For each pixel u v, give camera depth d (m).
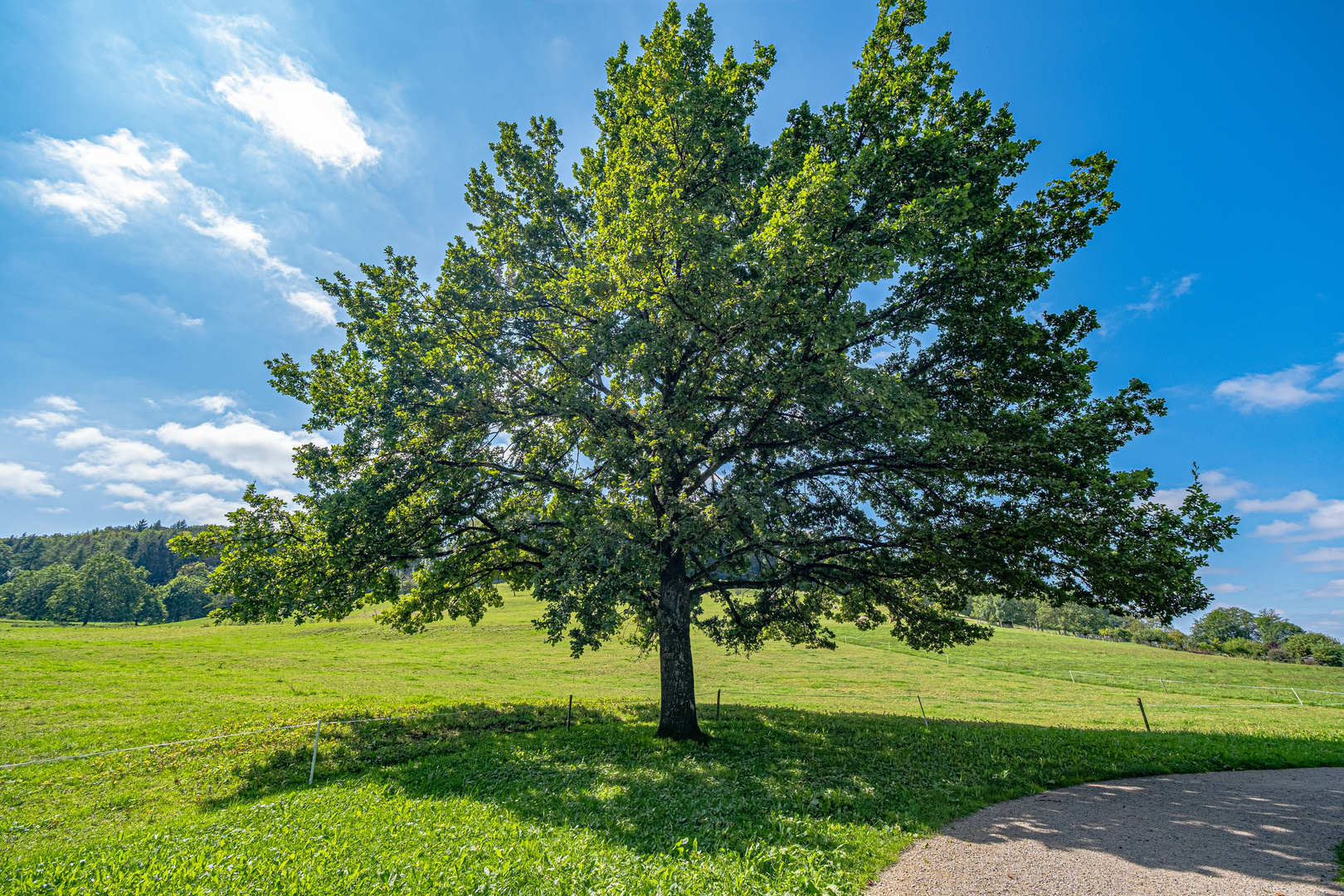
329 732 16.88
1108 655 63.41
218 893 6.82
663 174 15.08
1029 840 9.05
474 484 16.34
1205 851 8.55
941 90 14.48
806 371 13.01
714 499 13.82
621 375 15.27
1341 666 68.50
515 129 19.39
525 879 7.22
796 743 15.58
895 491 16.38
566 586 12.80
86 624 111.56
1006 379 15.49
